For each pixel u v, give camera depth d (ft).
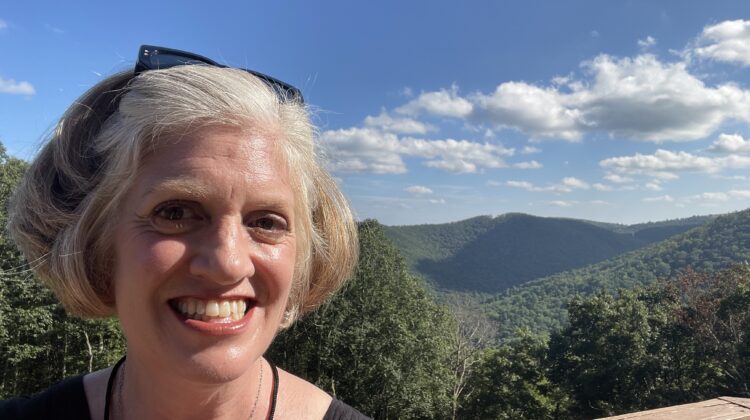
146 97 1.12
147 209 1.09
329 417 1.53
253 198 1.12
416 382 27.40
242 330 1.14
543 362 39.86
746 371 30.89
